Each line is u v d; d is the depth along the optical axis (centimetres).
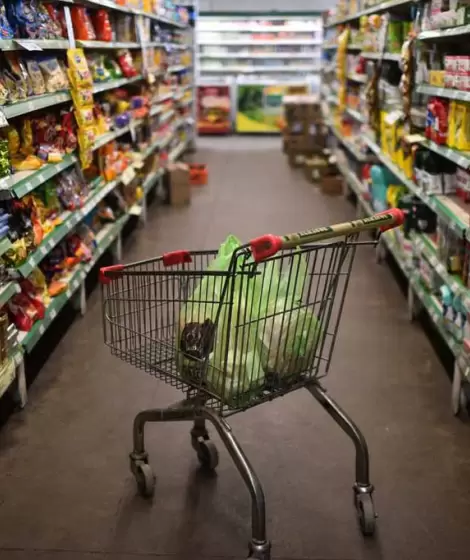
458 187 361
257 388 218
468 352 282
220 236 606
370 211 564
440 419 297
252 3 1362
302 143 991
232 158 1070
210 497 245
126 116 543
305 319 220
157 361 234
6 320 283
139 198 611
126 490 250
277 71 1408
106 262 525
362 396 318
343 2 790
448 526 230
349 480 255
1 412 304
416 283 379
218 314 205
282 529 228
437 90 346
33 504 242
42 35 350
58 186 391
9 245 284
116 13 563
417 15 393
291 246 191
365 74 618
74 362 354
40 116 379
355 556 217
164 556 217
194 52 1162
